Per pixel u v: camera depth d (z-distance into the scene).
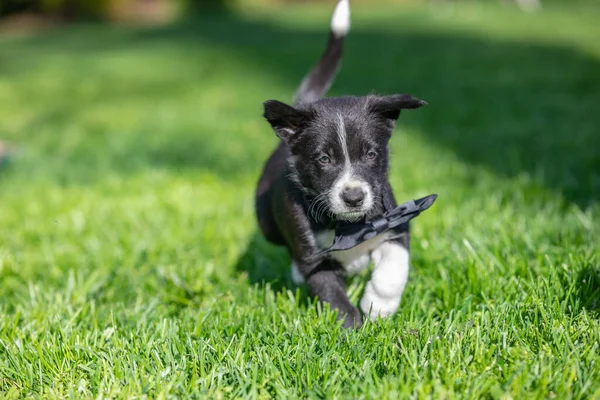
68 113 10.89
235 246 4.89
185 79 13.49
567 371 2.64
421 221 4.85
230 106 10.82
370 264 3.87
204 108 10.71
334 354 2.97
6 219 5.82
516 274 3.79
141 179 6.90
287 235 3.74
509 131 8.27
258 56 15.90
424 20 22.70
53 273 4.52
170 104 11.18
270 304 3.67
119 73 14.55
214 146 8.33
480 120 9.07
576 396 2.54
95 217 5.76
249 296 3.86
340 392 2.71
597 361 2.72
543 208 5.11
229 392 2.79
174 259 4.76
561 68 13.05
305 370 2.85
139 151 8.22
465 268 3.87
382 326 3.17
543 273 3.71
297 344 3.06
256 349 3.04
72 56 17.27
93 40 20.55
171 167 7.39
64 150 8.51
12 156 8.02
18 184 7.02
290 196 3.65
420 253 4.26
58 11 25.61
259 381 2.84
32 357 3.15
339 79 12.58
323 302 3.51
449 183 6.07
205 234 5.11
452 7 26.73
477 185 5.84
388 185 3.71
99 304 4.09
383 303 3.40
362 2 29.50
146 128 9.53
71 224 5.59
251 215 5.59
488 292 3.58
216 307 3.75
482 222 4.68
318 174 3.51
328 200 3.42
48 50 18.72
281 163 4.04
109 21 25.70
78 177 7.23
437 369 2.73
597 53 14.73
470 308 3.39
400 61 14.59
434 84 11.91
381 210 3.56
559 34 18.16
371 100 3.60
